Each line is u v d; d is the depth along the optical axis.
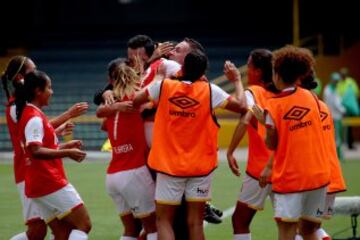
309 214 10.59
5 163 27.33
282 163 10.36
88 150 31.20
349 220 16.06
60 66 37.50
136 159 11.34
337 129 27.61
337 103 27.73
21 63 11.59
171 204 10.96
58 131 12.05
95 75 36.78
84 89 35.84
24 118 11.05
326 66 36.25
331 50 37.62
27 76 11.21
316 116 10.41
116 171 11.42
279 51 10.50
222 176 23.19
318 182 10.31
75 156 10.88
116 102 11.41
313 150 10.33
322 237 11.52
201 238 11.04
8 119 11.45
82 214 11.23
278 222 10.43
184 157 10.89
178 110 10.92
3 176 23.59
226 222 15.98
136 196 11.37
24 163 11.41
